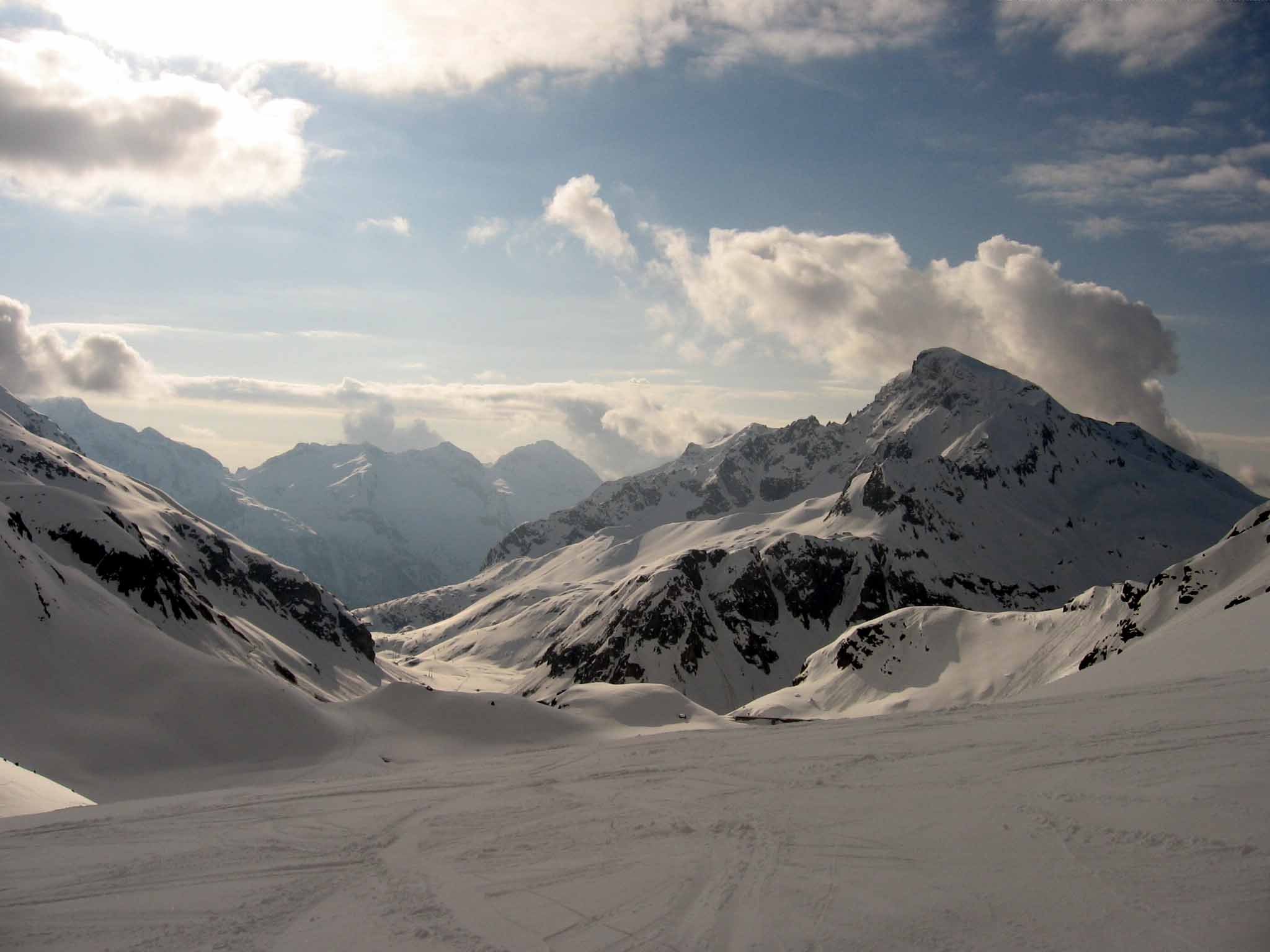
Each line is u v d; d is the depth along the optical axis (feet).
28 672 287.48
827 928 63.46
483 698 323.98
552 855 89.51
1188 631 277.85
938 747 125.59
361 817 112.78
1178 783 89.51
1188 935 55.98
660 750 156.04
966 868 73.36
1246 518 439.63
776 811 100.17
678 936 64.69
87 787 243.60
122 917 75.25
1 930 72.54
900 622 595.06
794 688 600.80
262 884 84.02
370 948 66.03
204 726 284.82
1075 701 150.51
